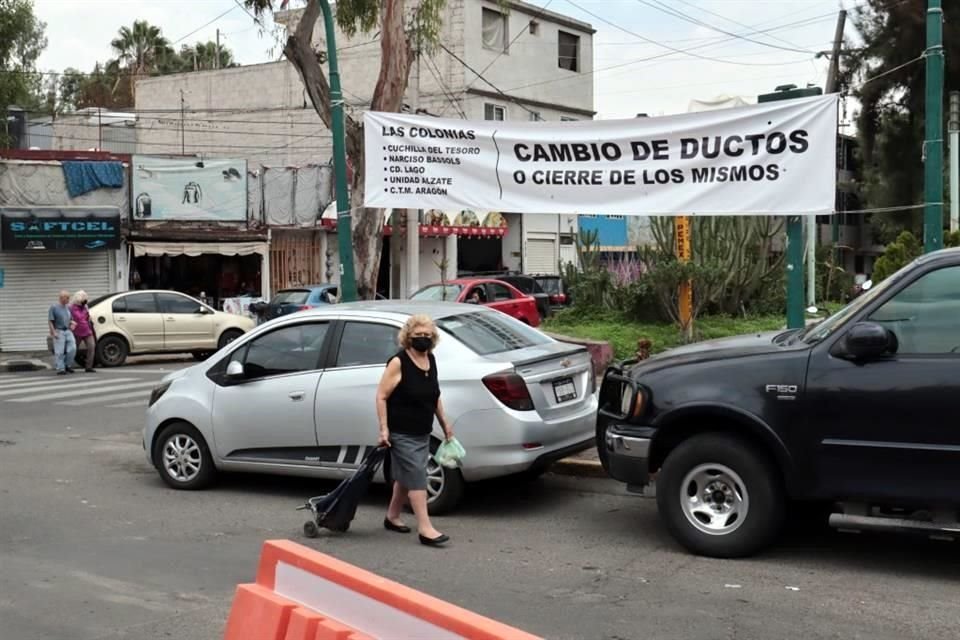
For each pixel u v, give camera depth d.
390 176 10.35
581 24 40.81
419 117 10.23
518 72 38.16
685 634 5.16
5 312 25.20
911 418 5.91
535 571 6.38
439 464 7.57
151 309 22.30
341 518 7.17
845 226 56.28
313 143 40.69
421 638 2.84
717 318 17.55
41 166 25.66
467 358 7.75
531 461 7.62
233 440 8.71
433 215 34.38
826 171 8.93
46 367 22.30
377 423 7.96
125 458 10.92
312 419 8.26
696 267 15.97
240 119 42.16
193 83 43.28
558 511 8.07
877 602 5.64
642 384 6.76
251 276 29.34
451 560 6.66
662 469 6.70
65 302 20.56
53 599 5.92
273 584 3.52
